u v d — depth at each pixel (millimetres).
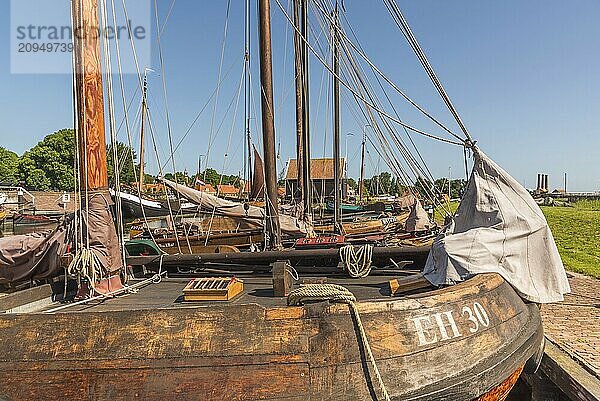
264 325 3660
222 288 4879
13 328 3809
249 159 18688
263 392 3451
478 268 4852
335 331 3635
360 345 3613
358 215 27000
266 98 9250
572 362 5703
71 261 4875
